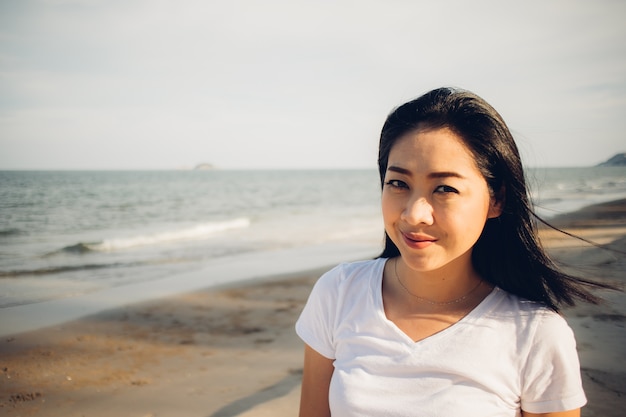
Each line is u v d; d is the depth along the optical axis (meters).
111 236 16.64
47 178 53.53
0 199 26.55
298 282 9.13
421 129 1.34
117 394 4.30
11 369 4.96
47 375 4.80
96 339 5.93
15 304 7.69
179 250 13.78
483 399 1.33
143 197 36.75
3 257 12.59
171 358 5.20
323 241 15.45
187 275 10.05
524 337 1.38
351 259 11.96
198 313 7.04
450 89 1.44
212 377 4.62
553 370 1.34
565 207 20.83
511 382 1.35
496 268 1.49
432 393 1.36
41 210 24.75
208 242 15.41
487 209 1.41
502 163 1.38
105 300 7.91
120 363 5.09
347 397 1.43
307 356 1.70
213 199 37.31
